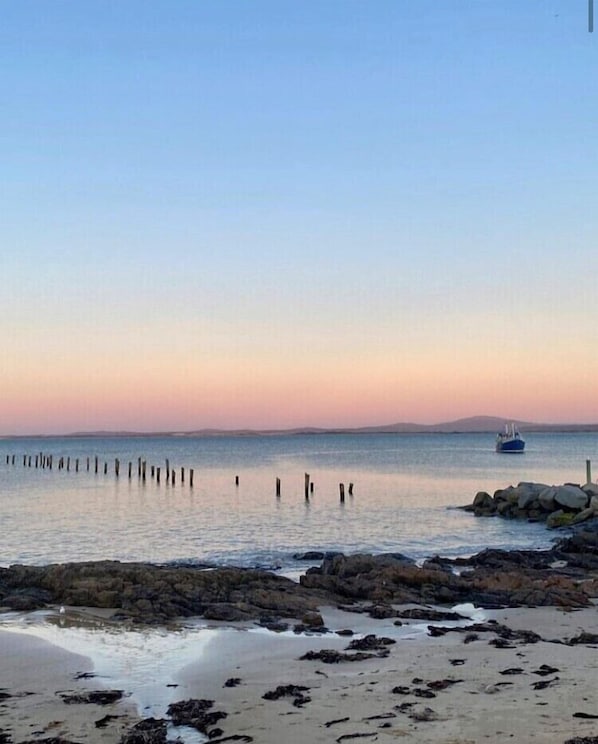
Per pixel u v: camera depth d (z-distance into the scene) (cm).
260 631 1655
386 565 2375
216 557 3042
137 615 1802
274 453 17350
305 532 3888
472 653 1409
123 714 1087
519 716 1012
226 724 1025
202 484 7512
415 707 1066
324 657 1393
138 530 3950
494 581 2186
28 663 1383
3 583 2125
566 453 14938
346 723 1009
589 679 1198
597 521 3994
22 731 1018
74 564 2259
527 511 4588
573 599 1995
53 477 8769
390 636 1598
